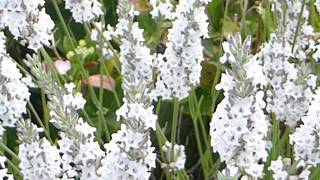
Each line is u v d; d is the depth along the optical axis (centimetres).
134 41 36
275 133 37
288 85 34
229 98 26
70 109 29
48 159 30
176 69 35
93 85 47
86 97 47
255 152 27
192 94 38
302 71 34
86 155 29
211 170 39
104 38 41
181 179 37
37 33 36
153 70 38
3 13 35
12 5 35
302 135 30
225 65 44
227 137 27
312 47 41
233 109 26
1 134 33
